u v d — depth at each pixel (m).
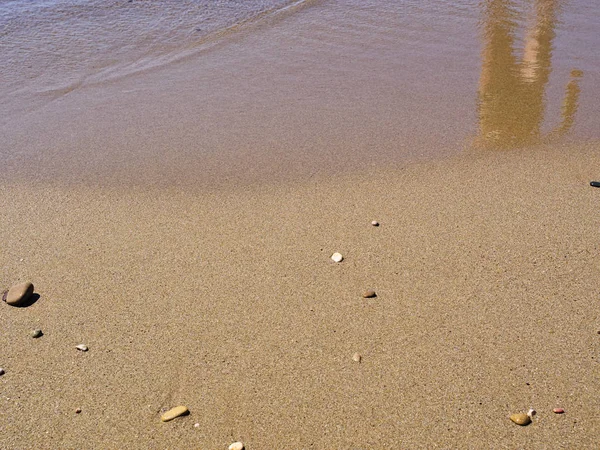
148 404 2.53
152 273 3.30
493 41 6.79
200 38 7.26
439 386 2.57
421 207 3.82
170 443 2.37
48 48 6.93
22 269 3.36
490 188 4.00
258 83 5.96
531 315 2.91
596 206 3.74
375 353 2.75
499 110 5.18
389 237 3.53
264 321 2.95
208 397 2.56
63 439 2.39
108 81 6.14
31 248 3.54
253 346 2.80
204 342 2.83
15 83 6.07
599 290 3.04
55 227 3.75
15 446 2.36
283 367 2.69
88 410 2.51
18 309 3.06
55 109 5.53
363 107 5.34
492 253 3.35
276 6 8.30
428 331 2.85
